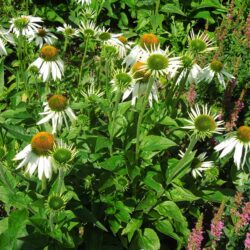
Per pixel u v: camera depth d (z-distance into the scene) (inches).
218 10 58.5
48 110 26.1
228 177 34.3
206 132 25.2
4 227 25.8
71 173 27.3
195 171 29.8
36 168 23.7
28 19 35.6
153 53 25.5
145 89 27.5
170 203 28.9
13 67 45.8
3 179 24.8
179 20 59.0
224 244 29.8
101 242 28.2
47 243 25.0
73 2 56.1
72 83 39.2
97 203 28.9
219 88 41.0
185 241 29.1
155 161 30.1
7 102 37.7
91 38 35.7
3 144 30.4
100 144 27.4
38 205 23.4
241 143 27.3
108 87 33.5
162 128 30.5
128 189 29.7
